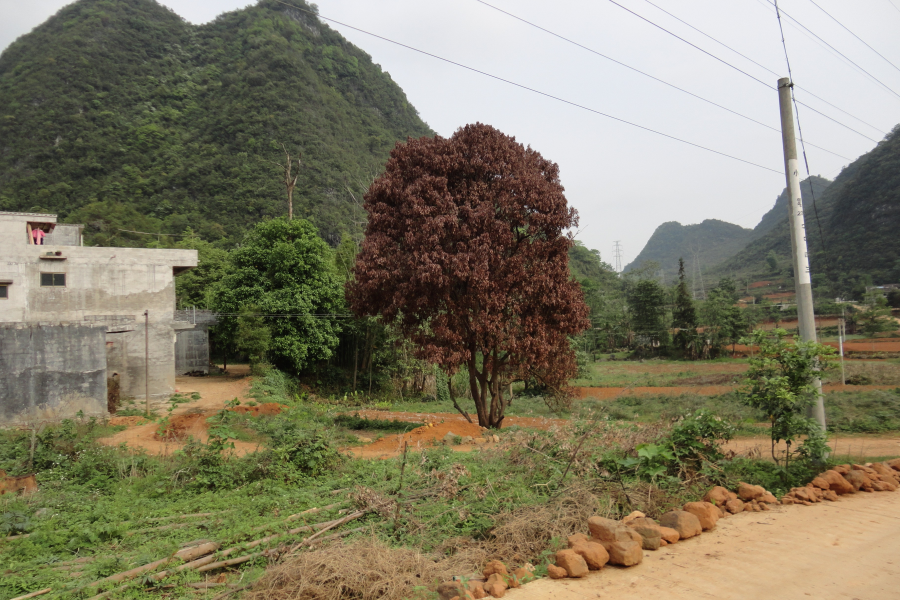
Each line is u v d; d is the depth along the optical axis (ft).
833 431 51.88
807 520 22.49
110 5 348.18
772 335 32.60
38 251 73.41
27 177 226.58
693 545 19.90
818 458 30.78
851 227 270.26
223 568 20.21
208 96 291.58
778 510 24.23
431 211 53.52
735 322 185.57
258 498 29.25
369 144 304.50
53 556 22.11
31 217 76.13
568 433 31.07
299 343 98.68
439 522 23.59
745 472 30.22
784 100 37.93
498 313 54.24
